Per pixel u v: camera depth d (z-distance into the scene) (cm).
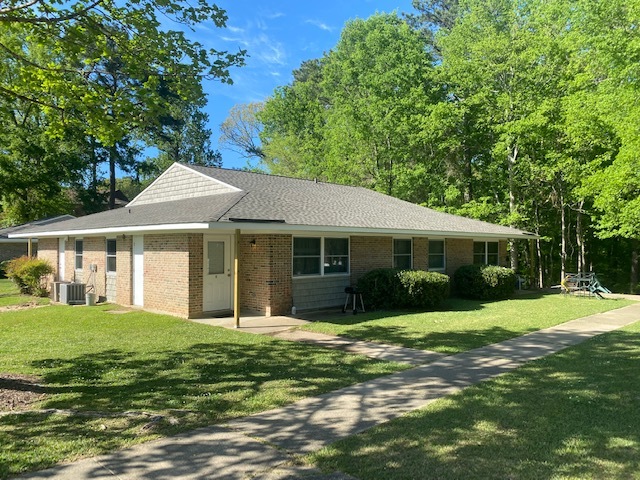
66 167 3225
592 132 1820
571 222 2805
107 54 716
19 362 738
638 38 1436
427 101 2611
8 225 3297
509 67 2203
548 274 2986
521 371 682
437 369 700
